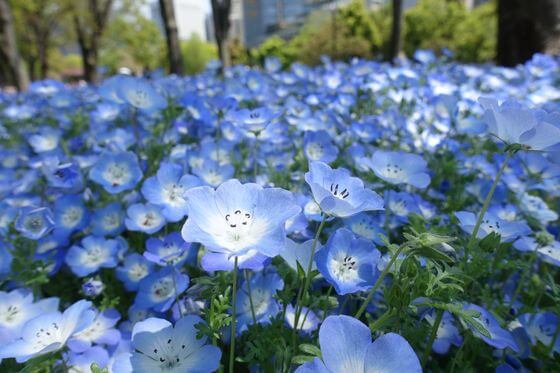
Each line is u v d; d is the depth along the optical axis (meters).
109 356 0.12
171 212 0.14
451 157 0.21
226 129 0.25
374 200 0.09
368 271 0.10
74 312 0.10
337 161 0.20
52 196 0.20
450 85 0.33
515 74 0.41
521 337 0.12
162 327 0.09
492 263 0.11
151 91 0.21
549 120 0.10
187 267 0.15
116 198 0.19
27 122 0.42
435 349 0.11
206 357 0.09
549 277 0.12
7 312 0.12
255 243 0.08
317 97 0.34
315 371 0.07
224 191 0.08
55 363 0.11
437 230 0.12
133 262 0.15
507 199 0.19
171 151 0.23
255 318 0.11
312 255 0.09
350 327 0.07
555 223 0.19
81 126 0.36
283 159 0.23
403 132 0.26
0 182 0.21
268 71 0.52
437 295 0.08
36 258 0.15
